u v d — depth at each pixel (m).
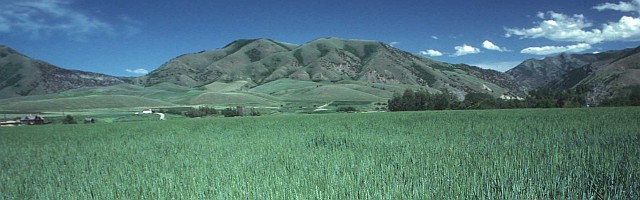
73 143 24.94
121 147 20.34
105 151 18.56
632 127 17.97
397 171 9.34
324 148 14.95
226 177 9.52
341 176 9.08
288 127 31.20
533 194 6.95
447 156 11.14
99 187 9.54
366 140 17.33
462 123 26.69
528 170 8.79
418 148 13.29
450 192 7.43
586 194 7.20
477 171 8.88
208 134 27.47
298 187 8.07
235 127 35.06
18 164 15.59
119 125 51.38
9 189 10.23
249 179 9.00
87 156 16.66
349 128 26.34
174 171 11.12
